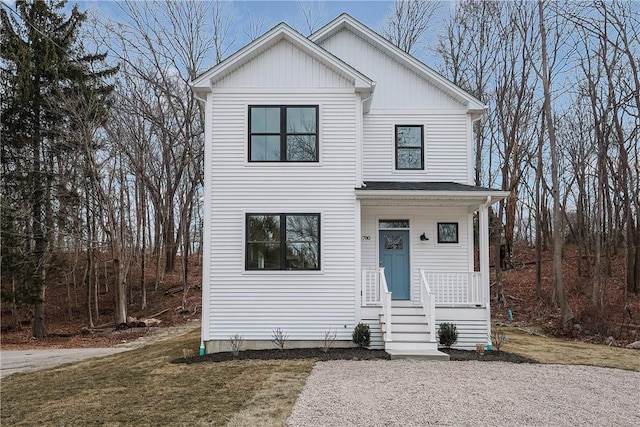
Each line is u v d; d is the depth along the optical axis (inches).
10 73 903.7
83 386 376.2
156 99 1075.9
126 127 1071.0
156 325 919.7
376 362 407.5
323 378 345.1
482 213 511.8
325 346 455.2
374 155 591.2
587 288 920.9
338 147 501.4
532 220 1614.2
